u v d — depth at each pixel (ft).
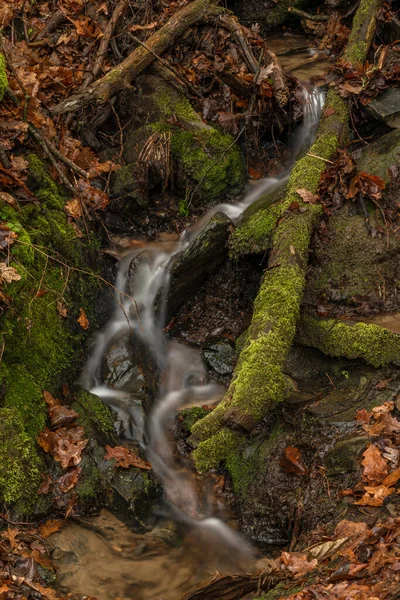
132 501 14.94
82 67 22.41
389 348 15.88
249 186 21.80
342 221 18.26
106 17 23.44
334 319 17.04
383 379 15.67
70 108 20.65
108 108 21.91
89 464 15.15
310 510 14.06
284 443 15.49
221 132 21.81
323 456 14.76
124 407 16.87
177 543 14.65
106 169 20.88
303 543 13.25
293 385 16.44
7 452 14.16
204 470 13.99
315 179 18.72
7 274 15.71
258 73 21.61
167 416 17.44
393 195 18.51
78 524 14.49
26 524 13.94
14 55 20.74
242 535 14.99
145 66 22.17
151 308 19.27
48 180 19.21
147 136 21.34
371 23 22.75
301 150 22.09
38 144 19.69
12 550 13.17
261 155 22.58
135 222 21.16
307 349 17.04
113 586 13.50
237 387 14.37
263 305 15.92
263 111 22.12
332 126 20.35
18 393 15.19
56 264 17.84
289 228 17.49
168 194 21.68
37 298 16.69
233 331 19.30
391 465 13.57
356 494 13.42
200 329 19.65
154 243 20.71
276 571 12.17
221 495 15.76
